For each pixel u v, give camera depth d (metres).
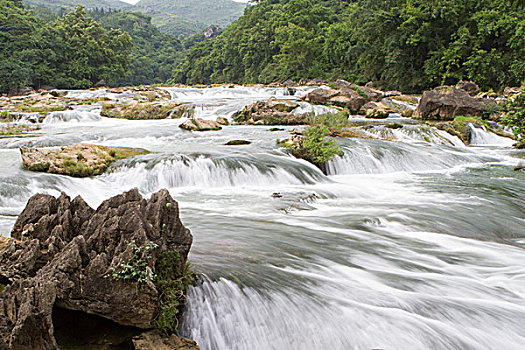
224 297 4.93
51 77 72.19
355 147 17.33
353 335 4.75
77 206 5.22
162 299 4.46
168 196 5.23
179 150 15.77
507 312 5.46
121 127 24.75
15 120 27.72
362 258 6.88
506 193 12.41
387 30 53.56
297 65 75.81
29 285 4.11
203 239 7.08
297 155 15.79
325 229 8.38
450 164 17.70
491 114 27.80
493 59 44.97
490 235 8.86
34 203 5.56
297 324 4.79
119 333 4.31
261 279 5.44
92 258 4.34
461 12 48.75
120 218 4.62
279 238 7.46
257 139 19.14
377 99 36.00
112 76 83.50
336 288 5.57
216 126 23.23
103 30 83.56
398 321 4.99
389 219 9.34
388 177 15.24
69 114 28.55
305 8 84.81
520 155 19.98
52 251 4.56
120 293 4.16
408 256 7.24
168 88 53.09
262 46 89.12
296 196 11.30
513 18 44.12
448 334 4.89
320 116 23.80
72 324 4.35
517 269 6.94
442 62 47.59
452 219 9.56
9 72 63.47
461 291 5.96
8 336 3.90
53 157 12.73
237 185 13.12
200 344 4.54
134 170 12.87
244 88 53.00
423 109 29.38
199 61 118.06
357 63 61.09
